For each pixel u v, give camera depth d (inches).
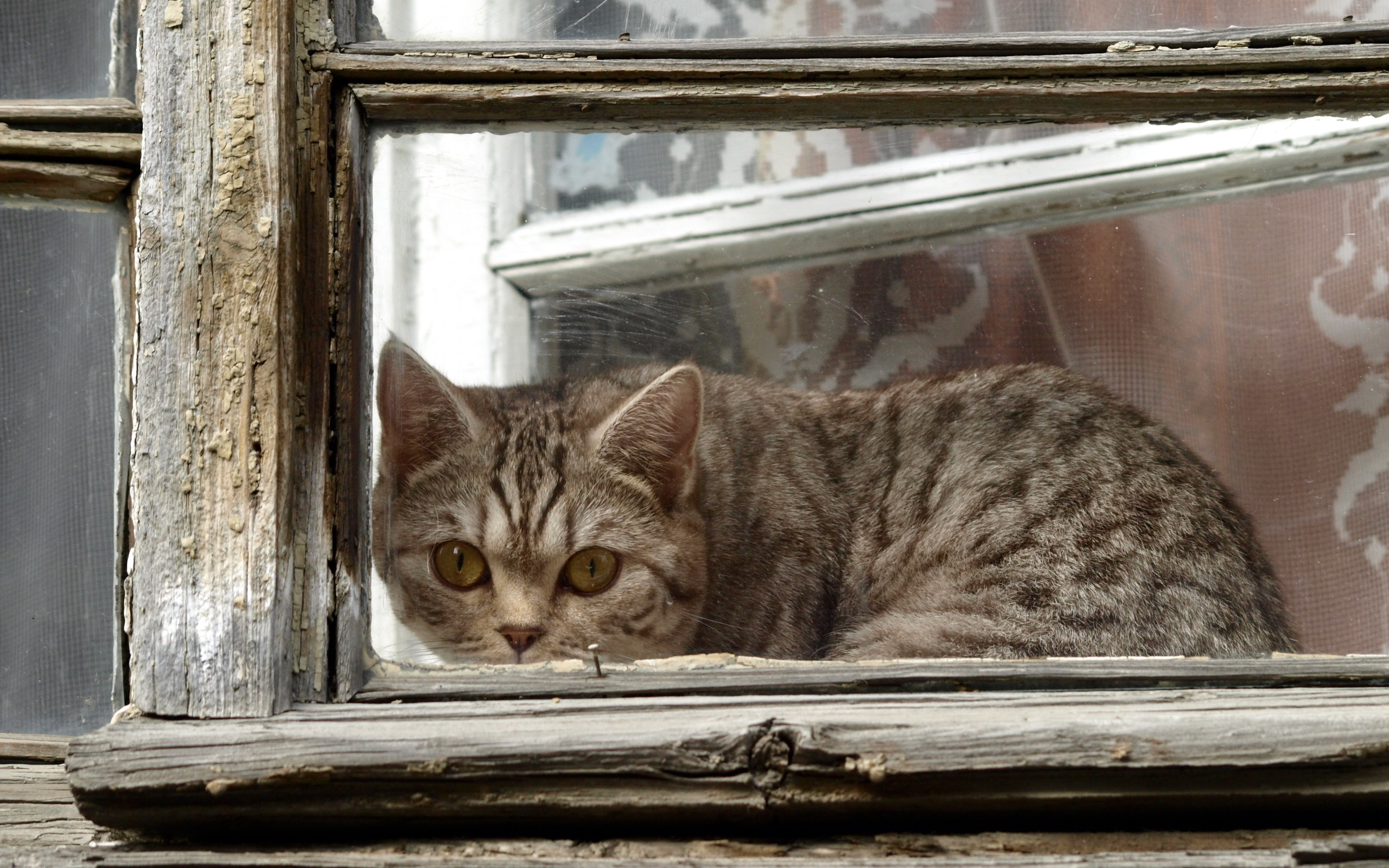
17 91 58.5
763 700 48.6
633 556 90.6
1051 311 100.7
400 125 55.9
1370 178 88.3
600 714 47.5
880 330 106.7
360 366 52.6
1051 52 55.9
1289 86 55.3
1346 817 47.6
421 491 86.0
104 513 60.3
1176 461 92.6
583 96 54.7
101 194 56.8
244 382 50.4
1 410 65.7
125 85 57.0
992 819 47.6
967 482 95.0
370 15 57.1
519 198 123.0
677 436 94.0
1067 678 50.2
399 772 45.6
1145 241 97.8
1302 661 51.4
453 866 44.8
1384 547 88.3
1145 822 47.9
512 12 60.6
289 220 51.7
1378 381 90.4
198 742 45.9
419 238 119.4
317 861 45.2
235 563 49.1
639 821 47.0
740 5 69.2
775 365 110.7
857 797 46.0
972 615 84.4
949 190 99.5
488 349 119.9
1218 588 83.9
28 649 61.7
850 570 98.3
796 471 101.5
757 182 110.5
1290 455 93.3
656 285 115.8
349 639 50.2
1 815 53.4
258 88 52.4
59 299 64.2
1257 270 95.8
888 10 70.2
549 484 89.6
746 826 47.4
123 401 56.5
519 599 85.6
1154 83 55.4
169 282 51.3
